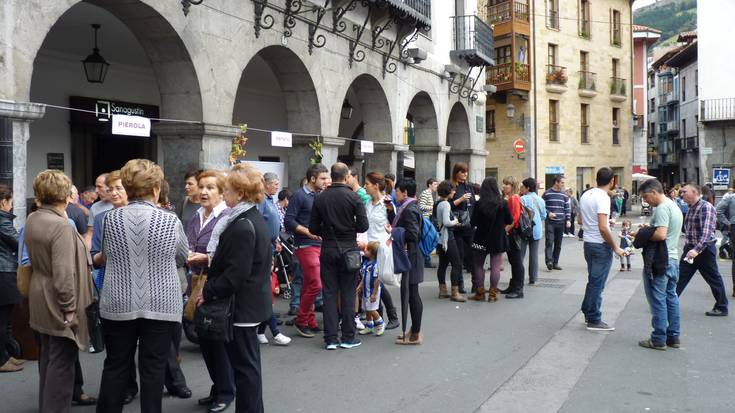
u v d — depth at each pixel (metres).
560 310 9.41
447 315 9.04
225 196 4.75
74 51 12.34
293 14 11.52
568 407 5.28
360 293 8.41
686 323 8.63
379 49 15.12
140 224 4.28
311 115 12.77
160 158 14.91
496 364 6.55
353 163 22.28
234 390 5.24
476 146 22.12
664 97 60.91
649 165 64.81
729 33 35.06
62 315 4.66
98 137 13.39
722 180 29.45
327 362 6.62
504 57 33.19
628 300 10.27
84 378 6.14
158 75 9.67
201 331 4.50
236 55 10.30
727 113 35.12
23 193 6.93
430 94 18.23
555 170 34.97
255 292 4.64
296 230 7.73
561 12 35.22
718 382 5.98
